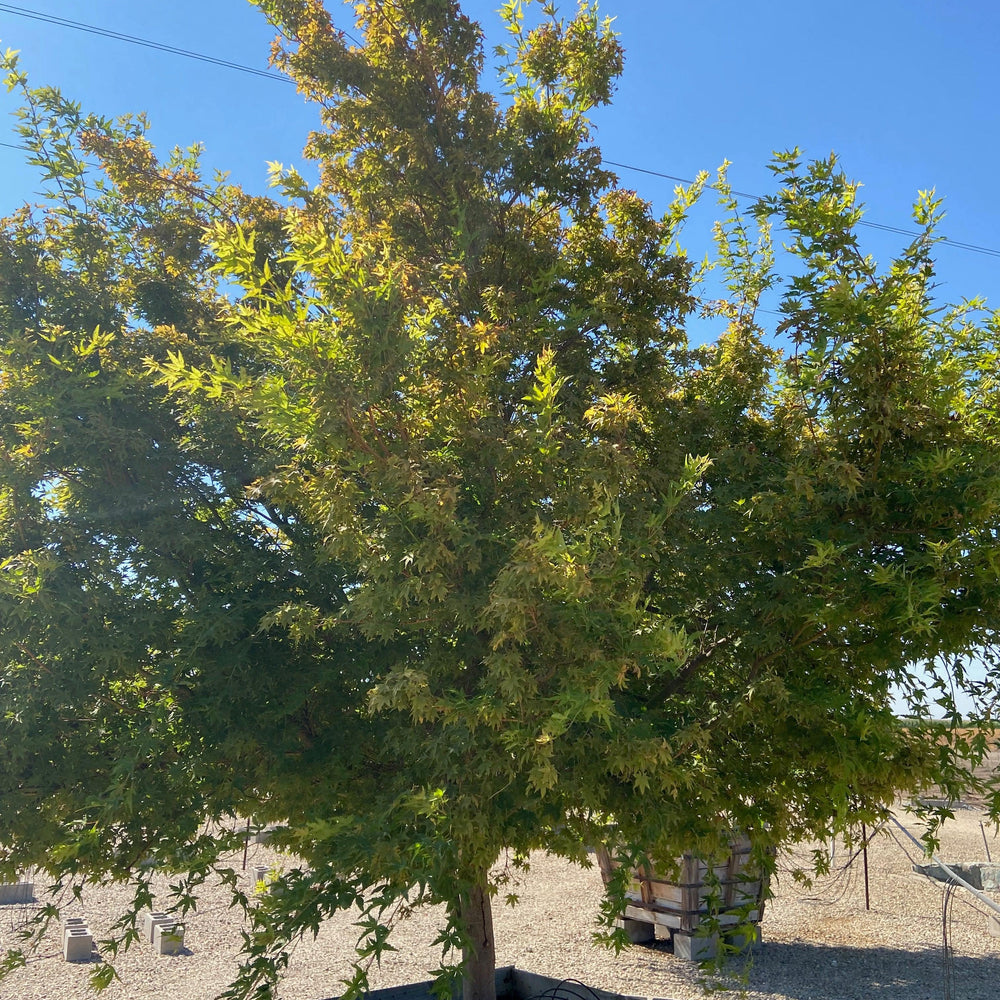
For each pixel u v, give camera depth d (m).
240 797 4.59
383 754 4.86
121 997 9.09
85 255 5.51
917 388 4.56
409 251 5.48
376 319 3.66
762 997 8.71
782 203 4.75
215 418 4.82
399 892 3.51
